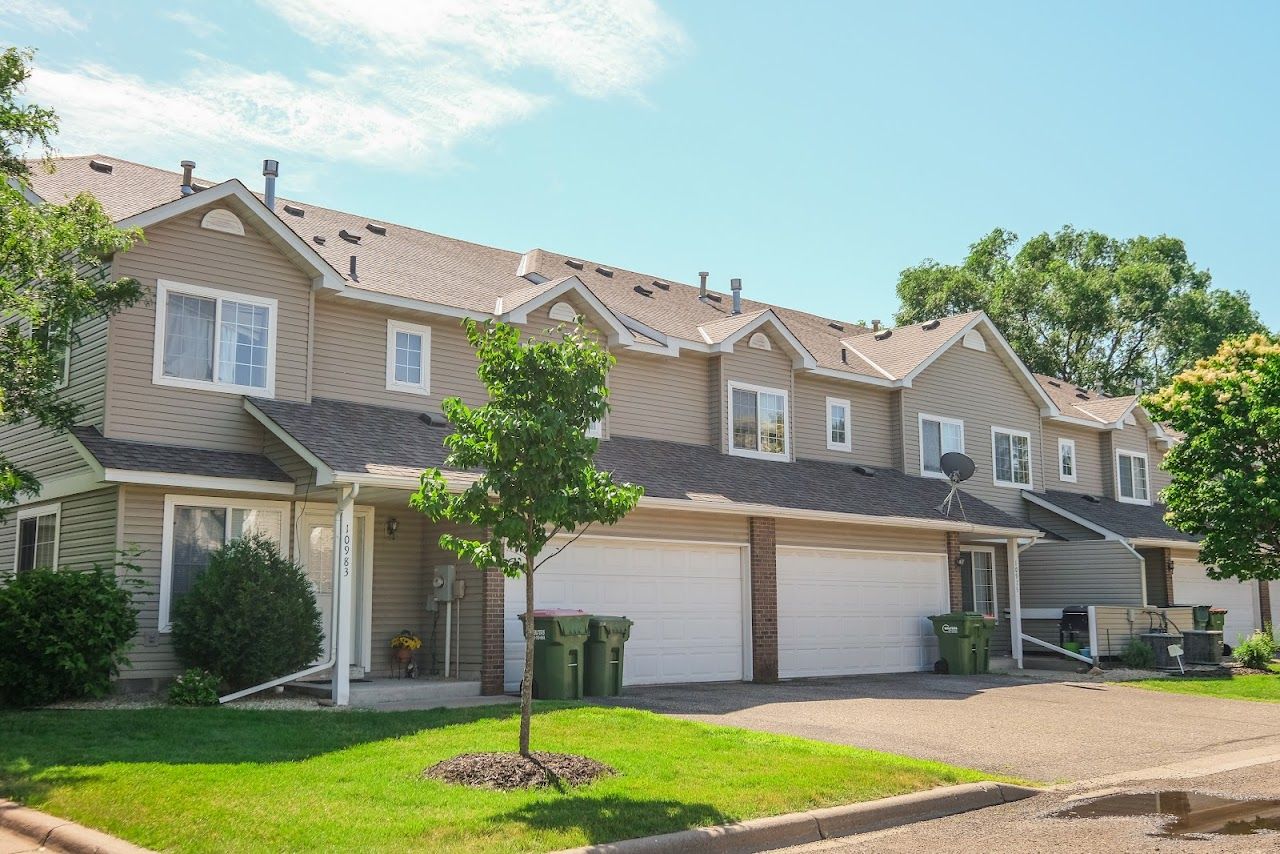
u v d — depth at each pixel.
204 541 15.77
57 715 12.53
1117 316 51.22
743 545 20.27
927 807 9.95
